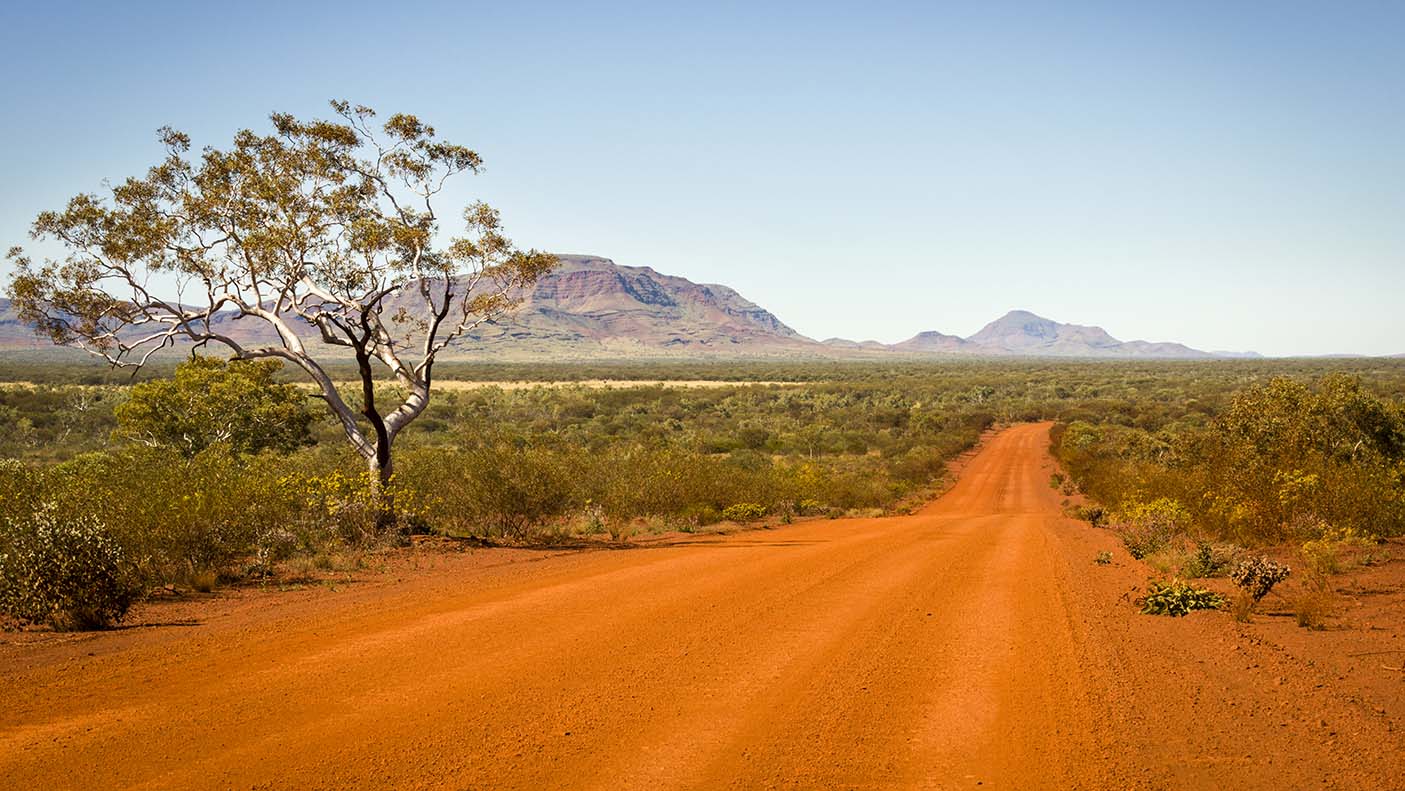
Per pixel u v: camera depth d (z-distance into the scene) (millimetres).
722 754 5043
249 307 17562
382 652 7535
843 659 7348
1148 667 7078
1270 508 15328
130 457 14266
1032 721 5680
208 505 12266
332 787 4504
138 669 6961
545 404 100375
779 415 102938
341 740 5227
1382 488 15438
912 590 11125
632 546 17688
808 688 6445
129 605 9320
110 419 59688
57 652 7625
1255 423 22906
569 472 21297
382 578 12453
